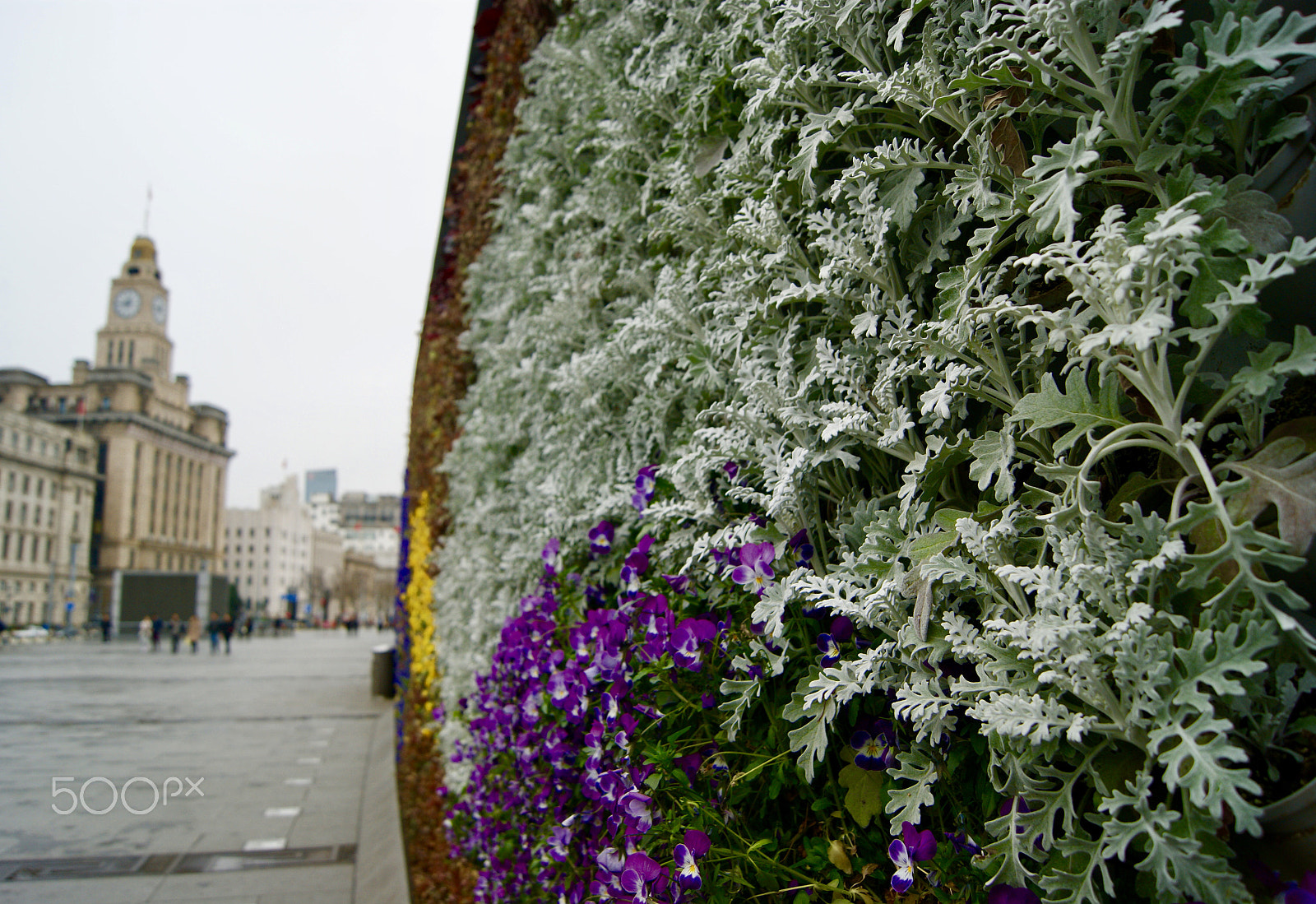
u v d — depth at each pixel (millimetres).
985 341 851
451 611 4332
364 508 156375
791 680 1105
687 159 1572
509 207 3385
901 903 884
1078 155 712
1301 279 676
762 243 1146
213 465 96812
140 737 10008
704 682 1230
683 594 1393
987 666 745
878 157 952
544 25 3084
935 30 911
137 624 51500
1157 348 688
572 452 2100
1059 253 782
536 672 1781
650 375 1556
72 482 73750
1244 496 638
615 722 1370
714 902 977
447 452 5816
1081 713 701
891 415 941
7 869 4848
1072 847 675
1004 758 764
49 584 70312
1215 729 577
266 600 106562
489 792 2365
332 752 9000
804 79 1061
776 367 1217
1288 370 606
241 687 17234
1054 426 834
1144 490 743
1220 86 678
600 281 2090
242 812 6301
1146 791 623
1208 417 647
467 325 5160
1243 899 570
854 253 972
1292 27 619
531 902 1874
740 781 1105
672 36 1647
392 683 14258
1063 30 725
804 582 958
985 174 837
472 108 4961
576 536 2010
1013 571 709
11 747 9211
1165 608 670
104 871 4816
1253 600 648
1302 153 684
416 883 3430
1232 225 680
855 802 947
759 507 1229
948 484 947
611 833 1299
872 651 863
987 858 750
